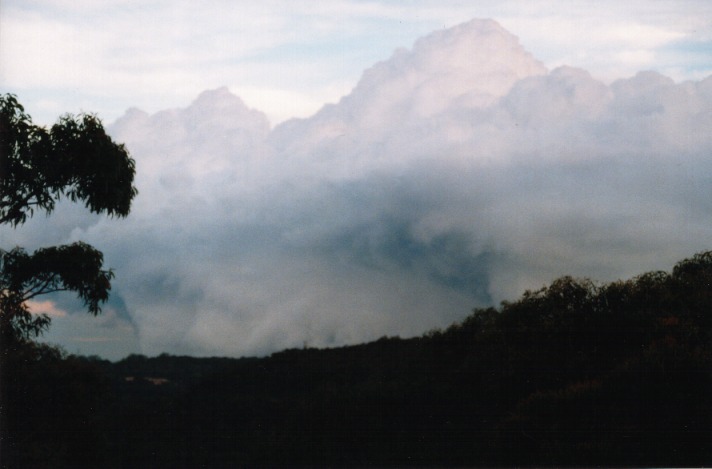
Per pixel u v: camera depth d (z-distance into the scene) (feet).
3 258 61.05
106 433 81.87
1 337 62.85
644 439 56.65
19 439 67.15
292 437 93.25
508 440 65.10
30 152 59.26
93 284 64.34
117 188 63.52
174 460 92.73
